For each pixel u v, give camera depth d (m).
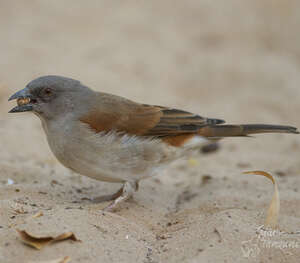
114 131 10.38
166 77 22.69
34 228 8.45
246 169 15.38
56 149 10.49
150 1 28.91
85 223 9.02
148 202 11.47
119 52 23.81
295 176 14.36
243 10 28.89
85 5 27.44
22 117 18.64
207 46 25.78
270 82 23.17
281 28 27.70
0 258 7.67
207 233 9.06
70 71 21.44
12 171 12.63
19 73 20.80
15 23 25.27
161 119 10.89
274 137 19.39
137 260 8.24
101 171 10.45
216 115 20.22
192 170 15.54
